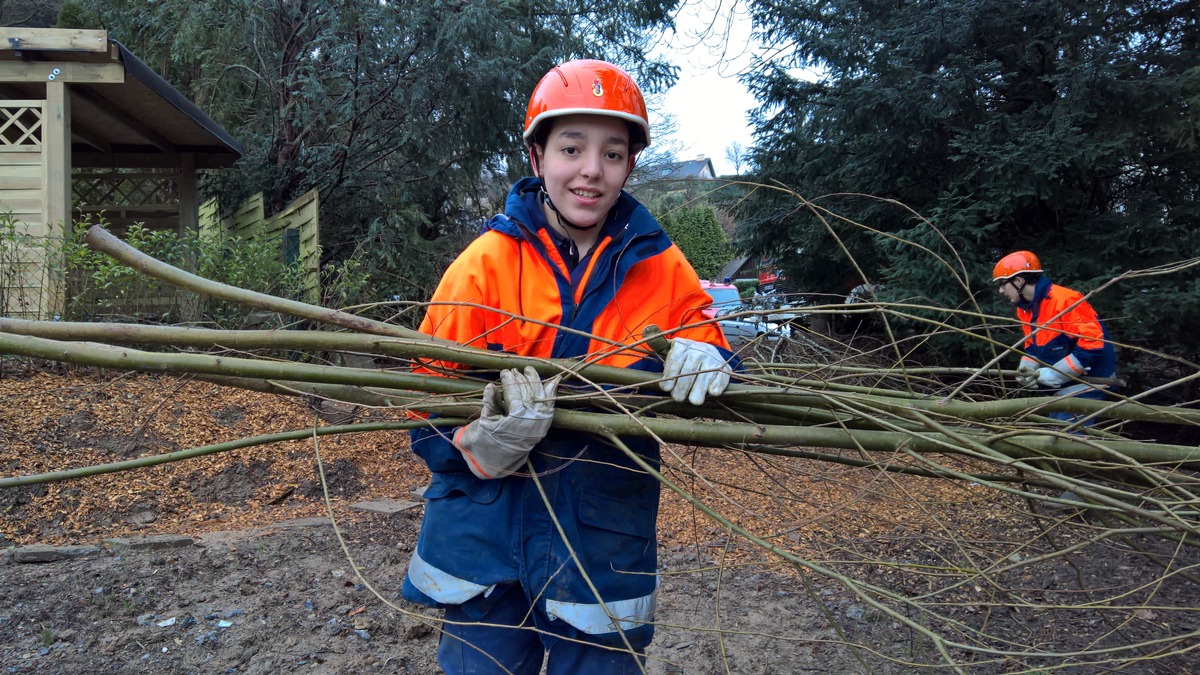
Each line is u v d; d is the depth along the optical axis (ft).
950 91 23.77
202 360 6.23
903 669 10.77
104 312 19.60
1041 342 16.25
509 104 36.17
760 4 28.17
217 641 10.31
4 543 12.57
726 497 5.82
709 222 24.95
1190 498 6.15
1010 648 11.21
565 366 6.16
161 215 32.96
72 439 15.39
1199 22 23.84
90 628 10.30
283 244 26.84
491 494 6.13
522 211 6.33
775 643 11.51
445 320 6.42
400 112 34.04
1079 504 5.72
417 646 10.73
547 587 6.00
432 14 32.32
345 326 6.50
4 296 19.19
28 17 51.39
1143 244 23.11
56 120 21.70
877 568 13.52
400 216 32.48
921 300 22.11
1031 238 24.81
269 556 12.99
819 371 8.07
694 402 6.21
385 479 17.26
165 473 15.37
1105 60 22.90
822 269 29.35
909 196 26.45
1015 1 23.86
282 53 34.06
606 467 6.25
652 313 6.57
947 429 6.18
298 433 6.36
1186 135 22.72
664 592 13.25
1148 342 23.31
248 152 34.53
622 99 6.10
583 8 42.19
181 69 40.68
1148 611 12.59
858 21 27.43
